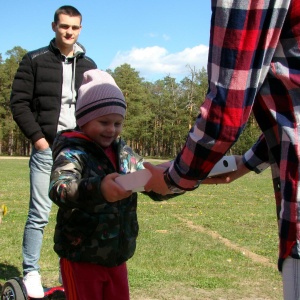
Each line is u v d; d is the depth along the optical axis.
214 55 1.54
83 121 2.69
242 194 15.42
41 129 4.22
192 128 1.63
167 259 5.98
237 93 1.50
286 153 1.60
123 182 1.78
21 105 4.20
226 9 1.50
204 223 9.16
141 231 8.07
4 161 42.03
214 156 1.57
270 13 1.51
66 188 2.06
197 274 5.28
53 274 5.09
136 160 2.93
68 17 4.15
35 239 4.13
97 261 2.59
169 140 80.25
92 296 2.61
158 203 12.31
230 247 6.91
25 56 4.26
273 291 4.72
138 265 5.61
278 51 1.60
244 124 1.55
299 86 1.58
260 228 8.77
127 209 2.71
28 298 3.83
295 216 1.59
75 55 4.30
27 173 24.03
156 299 4.35
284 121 1.60
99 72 2.77
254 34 1.50
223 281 5.00
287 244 1.62
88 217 2.57
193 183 1.67
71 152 2.54
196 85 75.06
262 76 1.58
